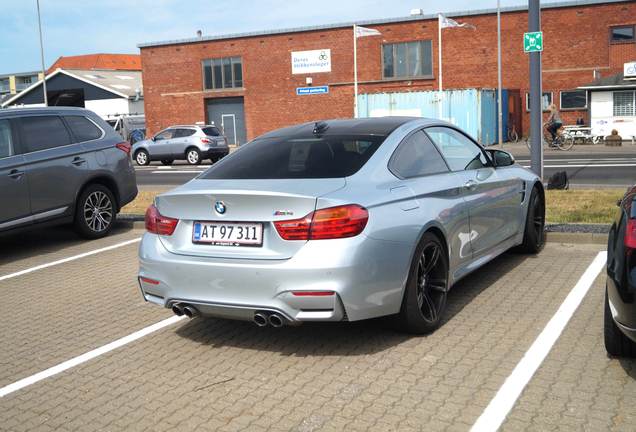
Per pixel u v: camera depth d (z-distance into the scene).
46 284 6.82
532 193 6.85
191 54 41.34
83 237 9.02
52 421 3.71
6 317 5.75
